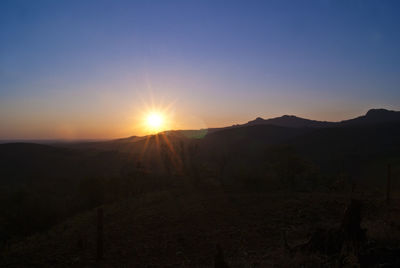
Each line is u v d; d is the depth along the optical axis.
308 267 7.43
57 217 23.19
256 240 12.30
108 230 15.66
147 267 10.27
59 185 40.34
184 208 19.48
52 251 12.98
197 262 10.26
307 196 21.78
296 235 12.40
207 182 31.75
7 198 27.94
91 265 10.84
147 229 15.33
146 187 32.22
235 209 18.42
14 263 11.91
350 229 7.86
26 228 20.73
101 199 28.12
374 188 28.50
